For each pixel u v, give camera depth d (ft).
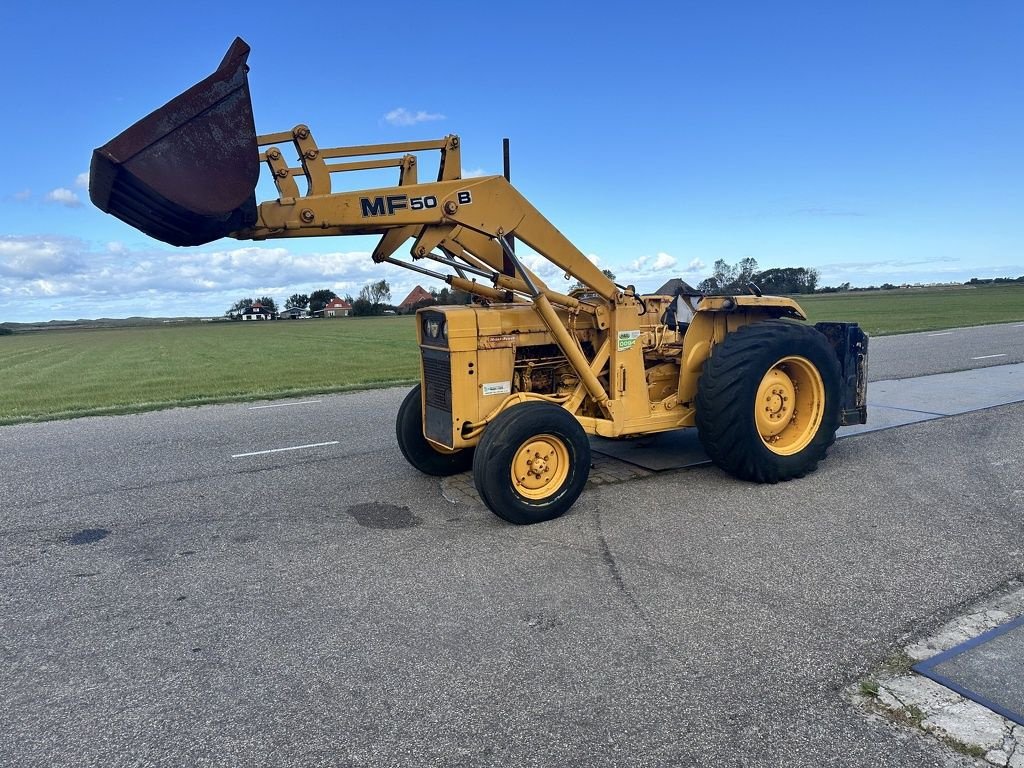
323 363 60.18
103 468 21.83
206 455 23.29
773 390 17.74
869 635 10.11
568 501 15.62
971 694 8.64
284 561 13.76
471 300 19.63
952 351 47.29
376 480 19.47
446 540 14.56
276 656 10.12
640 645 10.03
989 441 21.43
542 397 16.49
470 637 10.44
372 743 8.09
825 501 16.22
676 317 18.57
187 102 11.98
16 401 39.40
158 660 10.13
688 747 7.84
